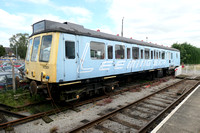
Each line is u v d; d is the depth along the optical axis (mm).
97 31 6824
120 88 9117
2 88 7434
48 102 5941
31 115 4465
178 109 4949
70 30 5195
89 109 5387
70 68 5176
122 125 4109
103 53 6676
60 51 4840
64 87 5402
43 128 3916
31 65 5629
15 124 4027
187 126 3729
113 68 7281
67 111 5164
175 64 16219
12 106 5320
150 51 10797
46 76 4785
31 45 5828
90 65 5996
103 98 6781
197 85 10008
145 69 10234
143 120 4457
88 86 6262
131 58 8656
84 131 3701
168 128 3619
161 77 14227
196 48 29688
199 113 4602
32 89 4988
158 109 5430
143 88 9172
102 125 4102
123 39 8203
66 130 3811
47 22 5207
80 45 5539
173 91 8328
